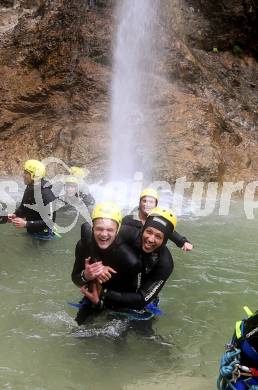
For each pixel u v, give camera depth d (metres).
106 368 3.73
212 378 3.62
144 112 11.54
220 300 5.11
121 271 4.17
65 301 4.86
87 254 4.20
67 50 12.44
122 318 4.38
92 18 12.68
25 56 12.59
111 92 11.88
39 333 4.20
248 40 14.39
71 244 6.52
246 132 12.41
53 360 3.80
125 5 12.77
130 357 3.89
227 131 11.99
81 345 4.03
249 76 13.99
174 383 3.53
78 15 12.77
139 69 12.30
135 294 4.19
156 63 12.45
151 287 4.20
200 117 11.50
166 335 4.29
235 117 12.66
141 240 4.20
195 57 13.41
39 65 12.55
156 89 11.84
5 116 11.76
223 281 5.61
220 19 14.16
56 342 4.07
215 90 12.88
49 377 3.58
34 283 5.27
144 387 3.46
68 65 12.30
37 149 11.06
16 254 6.08
